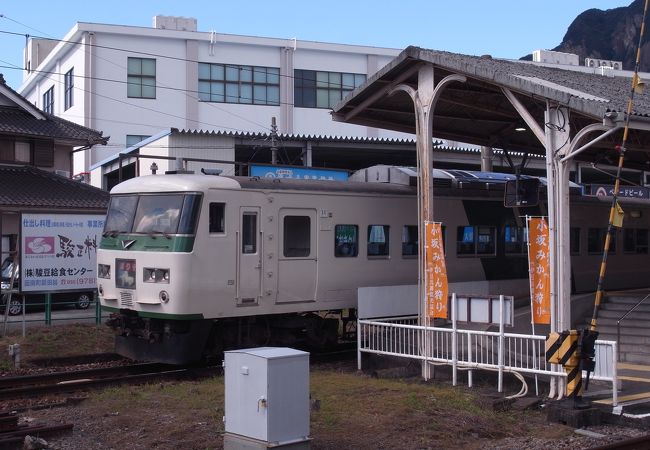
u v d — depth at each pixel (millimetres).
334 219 14445
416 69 12789
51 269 16156
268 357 7156
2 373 13047
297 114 42656
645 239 20719
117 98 39781
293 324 14406
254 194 13281
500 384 10727
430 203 12492
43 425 8891
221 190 12875
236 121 41562
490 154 20734
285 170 24500
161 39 40500
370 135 43750
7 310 15844
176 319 12469
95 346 15289
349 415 9383
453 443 8500
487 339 11242
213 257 12711
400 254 15555
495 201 17031
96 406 9977
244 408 7352
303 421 7383
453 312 11344
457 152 28453
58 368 13742
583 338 9500
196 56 40969
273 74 42312
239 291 13062
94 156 40000
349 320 15820
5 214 23094
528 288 17562
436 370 12031
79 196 23844
